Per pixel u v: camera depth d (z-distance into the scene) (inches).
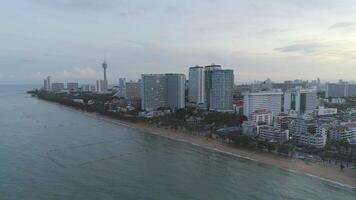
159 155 7657.5
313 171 6501.0
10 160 6796.3
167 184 5649.6
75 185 5442.9
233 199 5068.9
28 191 5147.6
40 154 7332.7
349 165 6860.2
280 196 5236.2
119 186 5467.5
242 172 6441.9
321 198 5191.9
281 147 7775.6
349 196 5285.4
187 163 7017.7
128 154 7642.7
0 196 4931.1
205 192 5329.7
